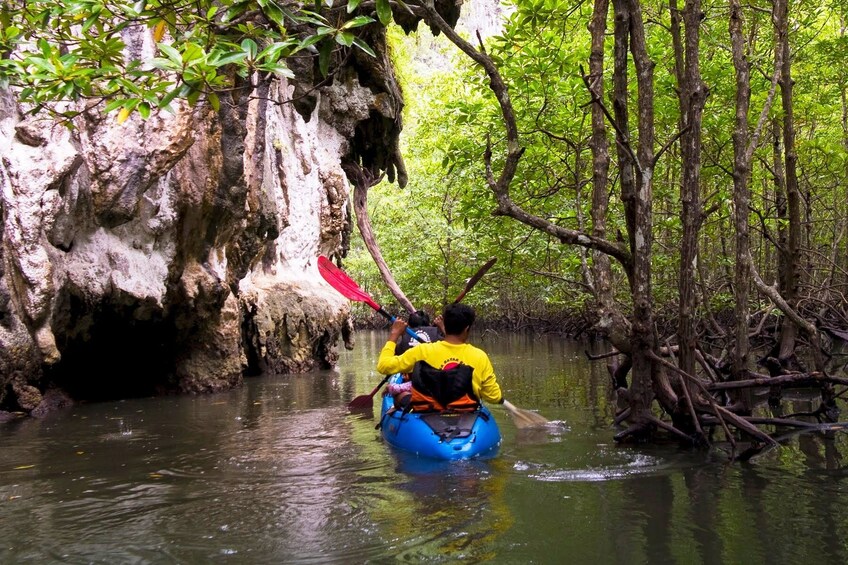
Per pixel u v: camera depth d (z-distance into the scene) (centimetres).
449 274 1496
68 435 595
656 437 523
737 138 575
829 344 1120
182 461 484
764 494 368
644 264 490
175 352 905
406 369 521
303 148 1218
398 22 922
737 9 586
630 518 331
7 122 670
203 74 300
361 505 361
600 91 548
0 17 361
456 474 422
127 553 300
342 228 1362
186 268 846
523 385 866
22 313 672
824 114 1270
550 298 1462
